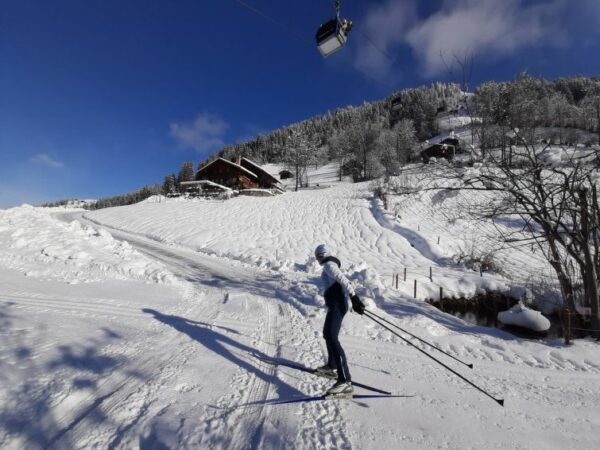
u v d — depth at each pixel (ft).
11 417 8.83
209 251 63.52
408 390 12.25
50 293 21.62
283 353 15.03
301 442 8.85
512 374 14.26
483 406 11.34
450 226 74.02
